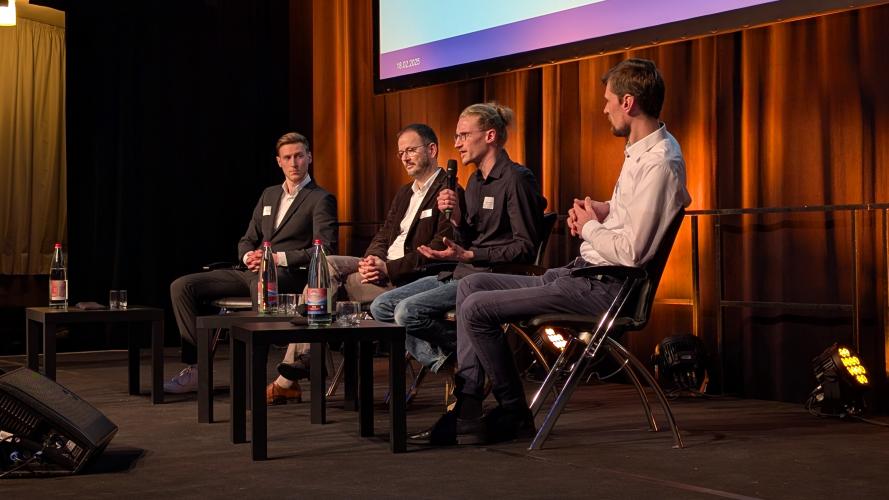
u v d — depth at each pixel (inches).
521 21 193.8
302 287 173.2
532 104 201.5
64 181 313.1
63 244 312.2
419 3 218.4
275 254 171.3
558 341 174.6
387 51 227.8
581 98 189.0
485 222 136.5
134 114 250.2
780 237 155.9
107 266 249.0
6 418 96.5
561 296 112.2
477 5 203.9
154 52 252.2
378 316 137.0
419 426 127.6
